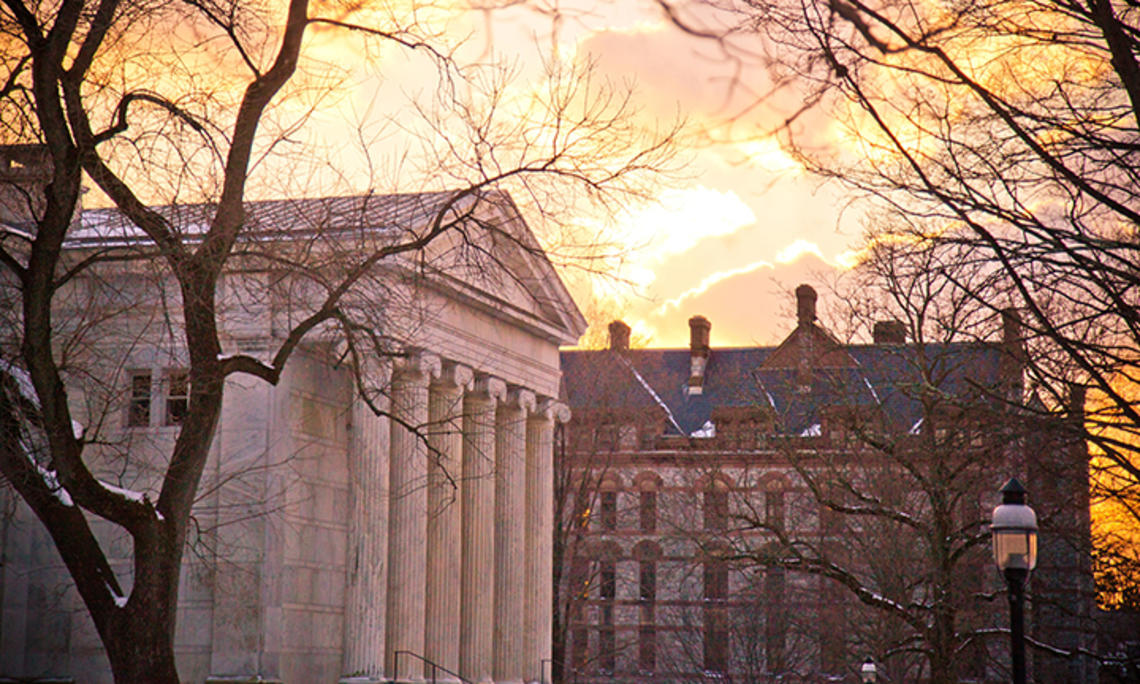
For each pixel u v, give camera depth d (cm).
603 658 10069
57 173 2648
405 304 4144
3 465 2780
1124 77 1628
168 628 2805
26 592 4784
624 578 10112
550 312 6188
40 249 2666
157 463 4806
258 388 4791
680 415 10569
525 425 6209
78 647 4825
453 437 5497
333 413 5084
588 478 8725
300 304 3491
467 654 5662
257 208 3659
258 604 4666
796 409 6531
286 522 4734
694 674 9188
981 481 4791
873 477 5625
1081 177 1902
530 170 2975
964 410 2462
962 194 1919
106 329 4141
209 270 2888
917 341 4378
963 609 5794
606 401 8869
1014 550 2367
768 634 7750
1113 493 2361
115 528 4888
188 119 2848
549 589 6347
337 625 5016
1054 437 2381
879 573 5466
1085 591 4912
